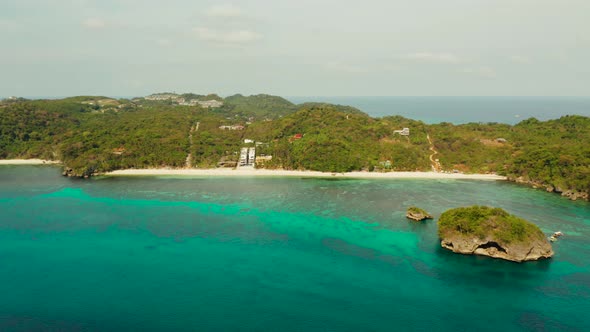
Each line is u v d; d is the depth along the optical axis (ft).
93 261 296.30
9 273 276.62
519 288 261.24
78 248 319.88
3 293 249.75
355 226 377.30
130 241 335.47
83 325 217.15
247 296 247.70
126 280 267.39
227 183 560.61
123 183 553.64
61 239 338.54
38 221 384.68
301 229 368.48
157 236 347.56
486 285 264.93
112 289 255.50
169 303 239.30
